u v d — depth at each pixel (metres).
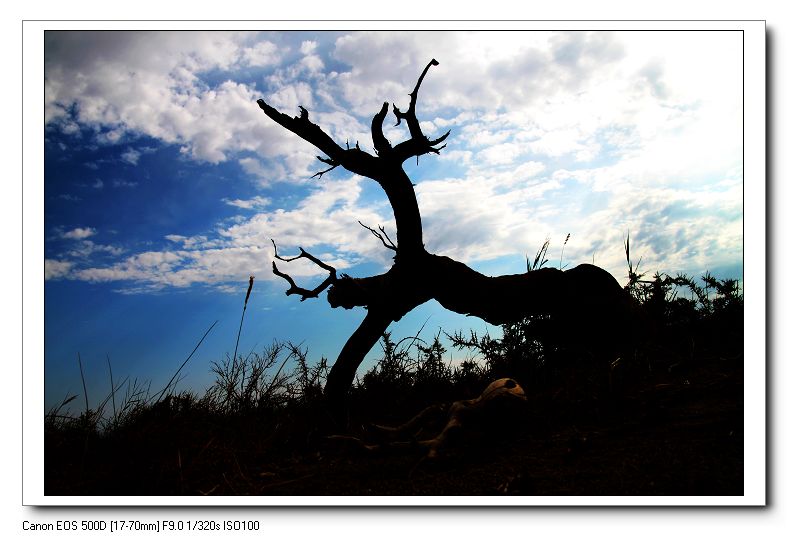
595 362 4.18
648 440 2.65
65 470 3.08
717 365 3.66
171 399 3.99
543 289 4.44
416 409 4.32
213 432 3.61
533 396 3.84
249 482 2.82
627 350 4.33
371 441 3.50
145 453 3.18
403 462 2.92
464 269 4.30
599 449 2.65
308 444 3.44
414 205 4.13
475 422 2.99
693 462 2.35
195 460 3.11
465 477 2.57
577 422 3.14
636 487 2.21
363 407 4.43
